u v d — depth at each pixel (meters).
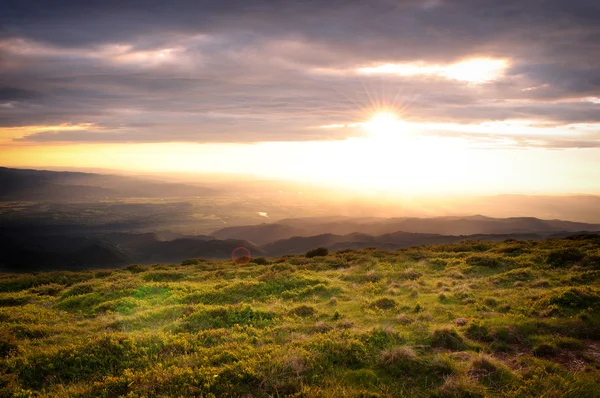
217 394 8.61
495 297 16.39
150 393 8.62
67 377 9.91
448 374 9.30
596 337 11.48
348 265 28.81
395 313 15.04
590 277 18.36
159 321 14.98
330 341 10.95
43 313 17.41
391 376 9.30
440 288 19.17
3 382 9.47
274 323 14.20
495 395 8.46
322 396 8.26
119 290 21.39
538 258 24.19
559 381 8.85
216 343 12.01
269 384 8.83
